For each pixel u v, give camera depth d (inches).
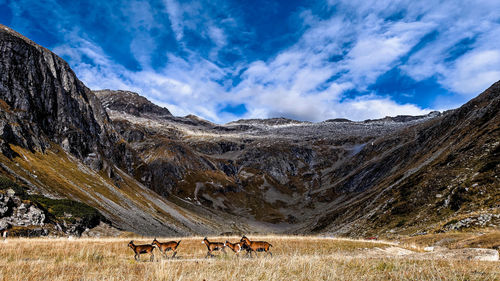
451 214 2325.3
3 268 399.5
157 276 356.8
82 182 3597.4
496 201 2025.1
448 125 6378.0
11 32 4830.2
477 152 2982.3
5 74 3932.1
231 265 444.8
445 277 341.1
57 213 2132.1
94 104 6668.3
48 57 5221.5
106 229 2426.2
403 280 345.4
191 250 935.0
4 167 2342.5
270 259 514.3
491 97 5280.5
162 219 4500.5
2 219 1547.7
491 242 1003.3
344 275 380.5
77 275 392.5
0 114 3297.2
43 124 4271.7
